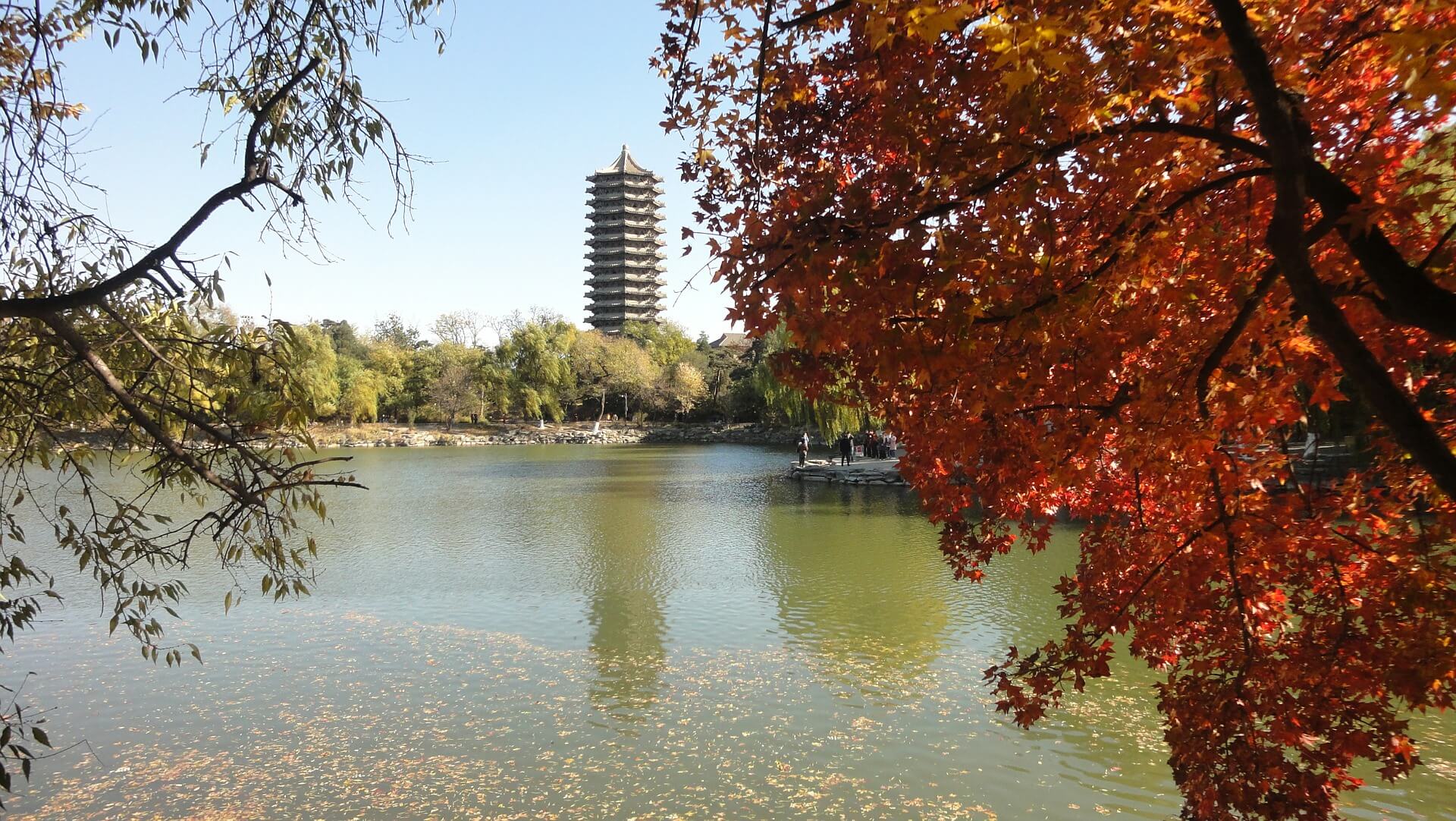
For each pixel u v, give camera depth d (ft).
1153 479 16.44
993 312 12.39
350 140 17.49
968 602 50.37
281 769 29.45
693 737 31.60
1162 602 15.34
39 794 27.86
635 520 89.86
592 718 33.55
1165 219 13.25
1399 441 10.09
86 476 16.03
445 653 41.88
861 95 15.38
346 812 26.58
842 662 39.78
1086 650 16.08
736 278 12.66
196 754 30.63
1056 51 9.87
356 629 46.32
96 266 16.81
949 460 15.84
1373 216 9.83
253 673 39.11
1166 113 12.68
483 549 71.61
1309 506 15.43
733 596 53.21
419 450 232.94
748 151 15.83
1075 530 70.28
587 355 295.28
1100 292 13.41
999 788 27.43
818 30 15.65
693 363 307.99
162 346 16.15
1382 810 25.16
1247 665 14.37
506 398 276.00
